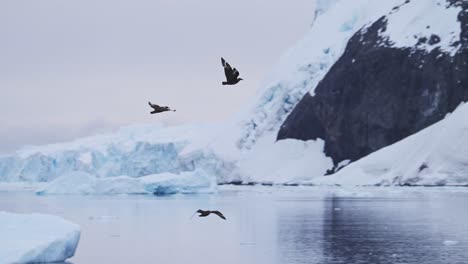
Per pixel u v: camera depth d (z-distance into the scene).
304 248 102.00
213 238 118.69
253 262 91.19
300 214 164.00
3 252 81.62
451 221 138.00
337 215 158.50
